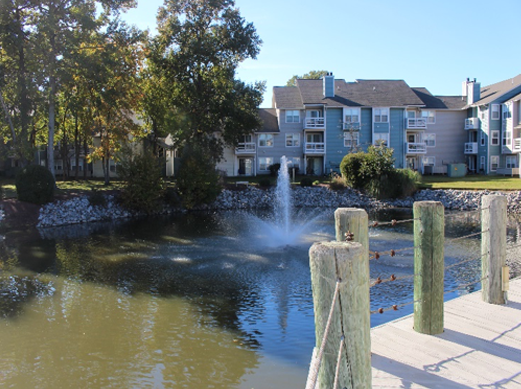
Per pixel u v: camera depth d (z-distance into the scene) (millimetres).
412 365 4125
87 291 10258
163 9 34750
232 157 43875
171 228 20953
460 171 41625
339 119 43656
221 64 35406
